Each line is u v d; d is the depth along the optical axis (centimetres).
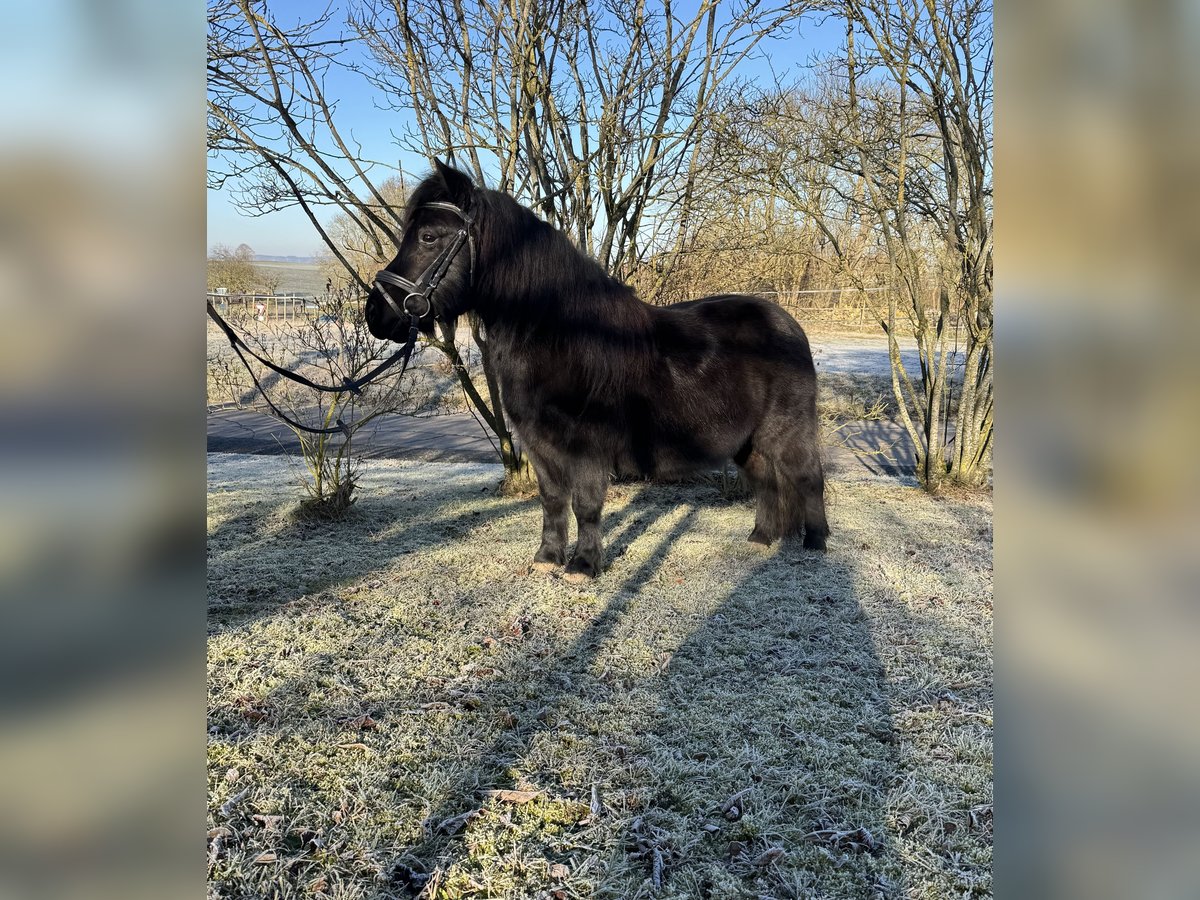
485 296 372
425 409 1143
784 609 370
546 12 525
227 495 610
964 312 605
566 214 604
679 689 290
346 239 662
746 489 592
